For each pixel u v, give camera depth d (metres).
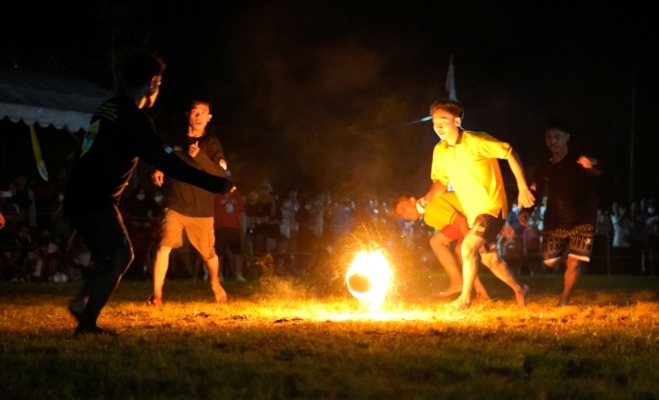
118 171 6.32
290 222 19.11
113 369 4.82
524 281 16.28
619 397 4.29
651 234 21.64
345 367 4.88
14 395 4.27
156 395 4.26
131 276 16.73
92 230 6.35
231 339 6.02
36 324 7.18
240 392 4.28
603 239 21.53
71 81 16.66
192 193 9.38
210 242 9.63
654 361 5.32
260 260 18.08
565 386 4.50
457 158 8.77
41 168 17.86
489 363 5.05
